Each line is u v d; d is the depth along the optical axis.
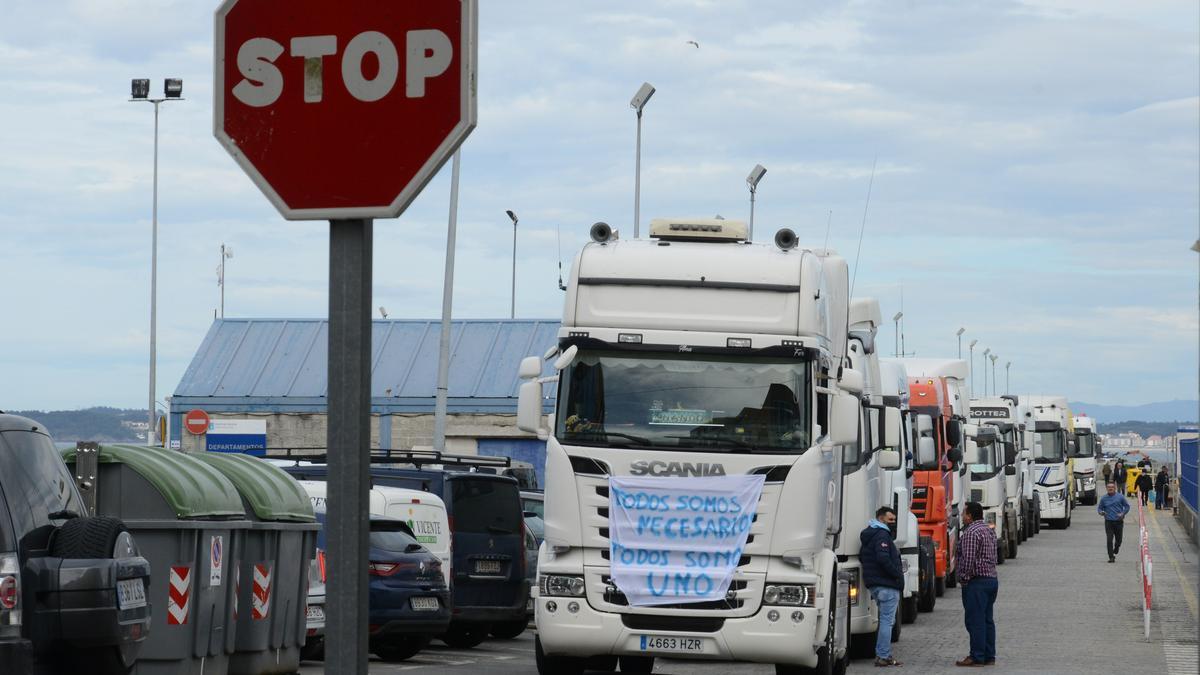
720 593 23.16
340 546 5.96
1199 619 9.96
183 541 19.14
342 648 5.92
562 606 23.55
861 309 32.19
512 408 74.50
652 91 62.88
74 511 14.51
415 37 6.25
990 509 65.62
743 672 29.14
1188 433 104.25
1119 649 34.91
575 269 24.16
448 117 6.22
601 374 23.72
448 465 36.12
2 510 12.91
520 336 78.62
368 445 6.06
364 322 6.16
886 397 37.12
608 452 23.50
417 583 29.50
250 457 23.16
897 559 31.08
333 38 6.30
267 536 21.77
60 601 13.52
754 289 23.72
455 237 50.84
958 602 49.84
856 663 32.12
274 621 21.98
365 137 6.27
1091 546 80.75
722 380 23.55
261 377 77.56
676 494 23.34
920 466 47.34
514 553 33.88
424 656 31.69
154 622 19.03
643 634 23.36
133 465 19.39
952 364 52.88
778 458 23.25
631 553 23.36
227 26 6.36
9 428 13.52
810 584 23.22
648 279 23.89
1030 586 54.72
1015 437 76.44
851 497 30.62
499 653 32.84
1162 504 133.62
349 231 6.26
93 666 13.96
